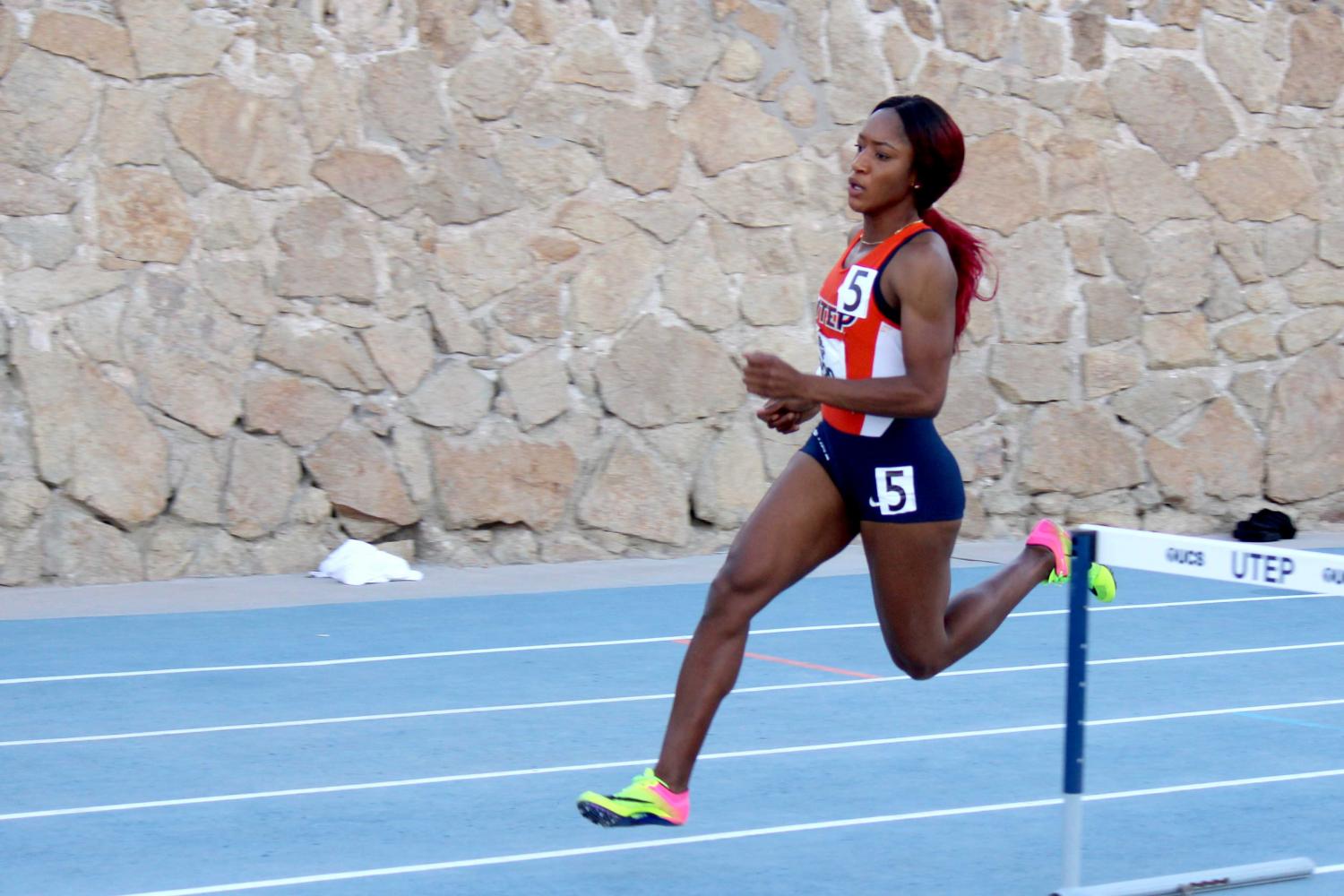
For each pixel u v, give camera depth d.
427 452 13.06
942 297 5.48
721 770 7.21
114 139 12.09
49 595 11.62
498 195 13.24
